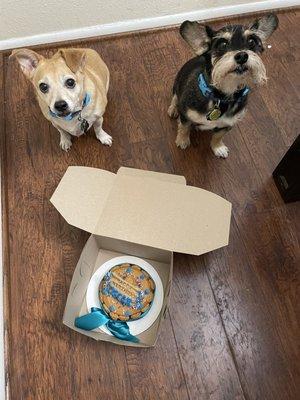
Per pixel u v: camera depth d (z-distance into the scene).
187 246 1.42
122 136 1.96
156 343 1.45
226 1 2.34
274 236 1.69
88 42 2.32
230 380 1.40
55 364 1.43
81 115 1.61
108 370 1.42
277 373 1.42
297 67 2.19
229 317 1.51
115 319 1.43
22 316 1.52
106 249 1.61
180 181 1.56
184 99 1.54
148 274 1.54
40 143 1.94
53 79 1.43
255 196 1.79
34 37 2.27
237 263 1.62
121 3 2.18
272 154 1.91
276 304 1.54
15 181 1.83
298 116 2.02
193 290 1.56
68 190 1.49
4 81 2.16
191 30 1.37
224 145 1.89
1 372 1.39
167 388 1.39
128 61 2.23
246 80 1.38
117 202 1.49
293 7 2.42
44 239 1.68
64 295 1.56
